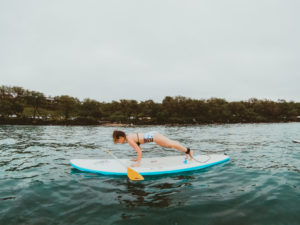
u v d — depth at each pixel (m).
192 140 10.73
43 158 5.78
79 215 2.36
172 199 2.80
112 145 8.70
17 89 45.19
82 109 44.09
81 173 4.14
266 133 15.59
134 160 4.82
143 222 2.21
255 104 57.59
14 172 4.25
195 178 3.79
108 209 2.50
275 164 4.89
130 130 21.78
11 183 3.52
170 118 44.97
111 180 3.68
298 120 54.97
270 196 2.88
